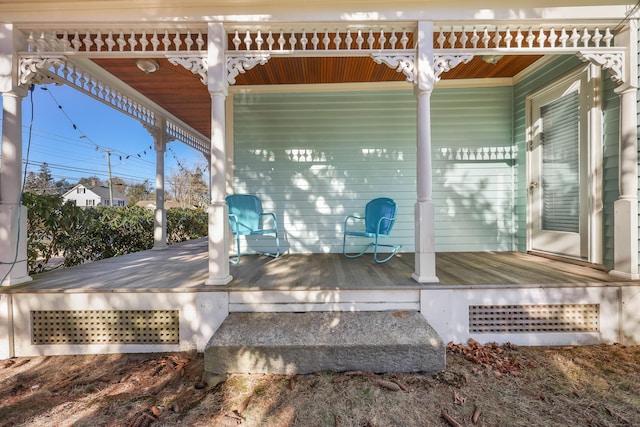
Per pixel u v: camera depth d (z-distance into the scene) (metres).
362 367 1.99
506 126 4.24
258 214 4.09
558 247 3.44
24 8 2.49
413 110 4.27
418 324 2.20
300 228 4.30
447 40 3.22
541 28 2.62
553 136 3.53
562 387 1.84
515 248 4.23
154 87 4.18
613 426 1.53
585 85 3.03
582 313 2.42
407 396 1.77
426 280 2.50
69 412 1.69
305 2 2.51
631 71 2.51
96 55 2.58
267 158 4.30
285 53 2.61
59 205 3.66
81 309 2.40
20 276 2.59
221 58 2.53
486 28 2.63
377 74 3.95
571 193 3.27
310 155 4.31
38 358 2.35
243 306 2.42
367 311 2.42
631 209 2.49
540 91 3.65
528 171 3.90
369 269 3.11
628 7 2.50
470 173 4.28
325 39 2.63
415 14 2.53
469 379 1.93
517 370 2.04
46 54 2.54
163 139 5.32
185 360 2.27
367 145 4.30
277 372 1.99
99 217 4.63
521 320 2.41
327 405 1.71
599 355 2.22
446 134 4.27
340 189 4.31
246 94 4.29
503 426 1.53
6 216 2.51
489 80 4.21
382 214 3.94
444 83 4.23
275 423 1.58
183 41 3.02
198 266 3.46
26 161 2.75
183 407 1.72
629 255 2.50
